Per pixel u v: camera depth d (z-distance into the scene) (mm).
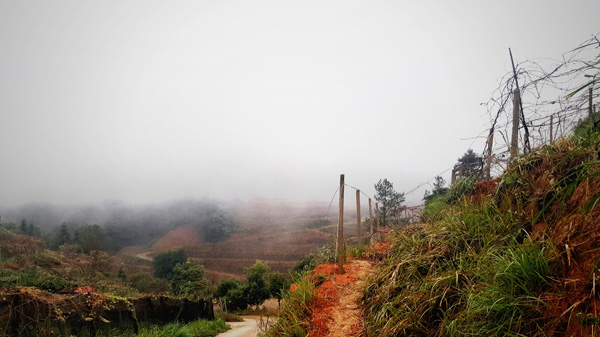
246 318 28859
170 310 16812
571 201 2600
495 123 5039
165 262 76312
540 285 2195
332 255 9062
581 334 1725
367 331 3574
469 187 5754
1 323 9250
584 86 2068
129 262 97188
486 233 3355
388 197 24469
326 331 4055
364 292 4648
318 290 5594
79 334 10922
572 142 3469
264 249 111188
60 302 10938
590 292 1816
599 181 2342
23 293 10023
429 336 2809
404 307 3281
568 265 2113
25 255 29906
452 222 4027
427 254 3836
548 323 1956
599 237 2006
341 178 6941
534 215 3023
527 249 2436
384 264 5051
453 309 2793
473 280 2879
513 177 3703
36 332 9703
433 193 10422
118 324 12828
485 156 5445
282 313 4883
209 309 20234
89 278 24203
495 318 2250
